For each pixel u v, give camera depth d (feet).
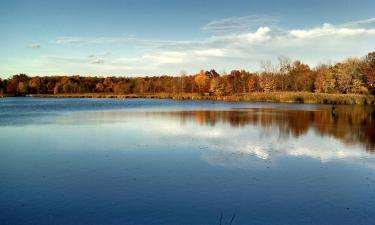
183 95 369.50
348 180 48.75
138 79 536.83
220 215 36.06
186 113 157.99
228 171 52.65
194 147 71.20
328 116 142.00
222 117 136.56
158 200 40.14
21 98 396.57
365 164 57.88
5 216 35.55
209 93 387.34
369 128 103.24
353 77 289.74
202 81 416.05
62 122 117.29
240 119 128.26
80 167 54.80
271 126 106.63
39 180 47.73
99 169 53.52
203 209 37.60
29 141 78.13
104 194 42.04
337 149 70.28
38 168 54.19
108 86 521.24
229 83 375.25
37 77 502.79
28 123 114.11
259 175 50.65
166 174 50.78
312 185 46.26
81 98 401.49
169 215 35.96
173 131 94.89
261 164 57.21
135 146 72.23
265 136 86.43
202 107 207.00
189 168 54.29
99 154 64.28
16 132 92.32
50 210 37.09
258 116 141.08
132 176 49.73
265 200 40.47
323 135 88.99
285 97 272.51
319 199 41.04
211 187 44.88
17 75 502.79
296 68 384.88
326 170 53.93
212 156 62.75
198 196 41.52
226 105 232.32
